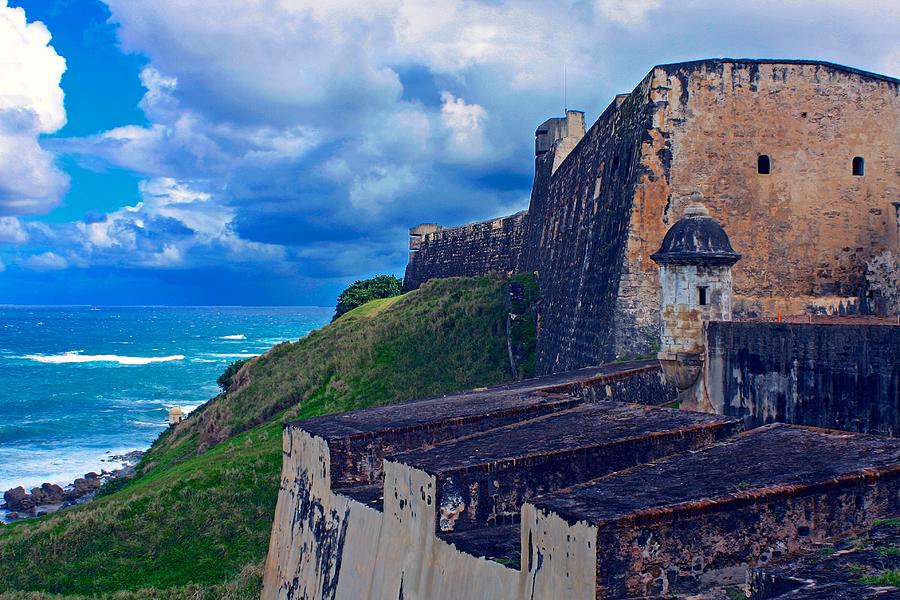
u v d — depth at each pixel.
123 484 38.22
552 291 36.53
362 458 17.17
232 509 25.03
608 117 30.16
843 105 25.64
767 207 25.27
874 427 13.55
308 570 17.67
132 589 21.81
